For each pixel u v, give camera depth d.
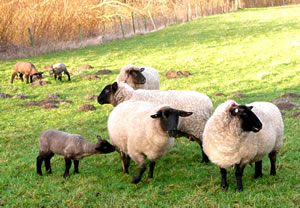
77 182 6.01
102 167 6.87
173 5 45.34
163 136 5.50
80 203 5.18
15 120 10.21
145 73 9.76
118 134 6.16
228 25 31.92
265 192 5.37
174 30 32.03
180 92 7.14
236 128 5.01
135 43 26.45
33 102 12.09
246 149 5.19
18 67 14.93
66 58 20.97
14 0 23.08
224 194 5.34
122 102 7.00
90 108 11.39
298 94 11.83
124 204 5.15
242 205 5.01
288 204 4.93
